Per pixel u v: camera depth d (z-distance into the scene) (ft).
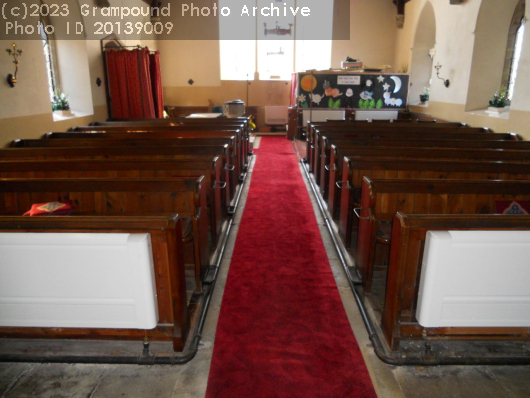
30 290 6.79
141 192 9.32
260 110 39.83
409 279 7.04
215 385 6.81
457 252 6.40
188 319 7.88
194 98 39.27
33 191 9.35
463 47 23.97
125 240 6.38
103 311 6.88
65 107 21.80
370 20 37.55
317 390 6.71
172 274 6.94
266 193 18.60
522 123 18.21
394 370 7.17
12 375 6.99
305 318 8.81
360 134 18.34
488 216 6.54
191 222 9.44
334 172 13.80
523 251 6.45
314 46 38.70
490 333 7.16
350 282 10.25
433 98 28.66
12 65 16.58
